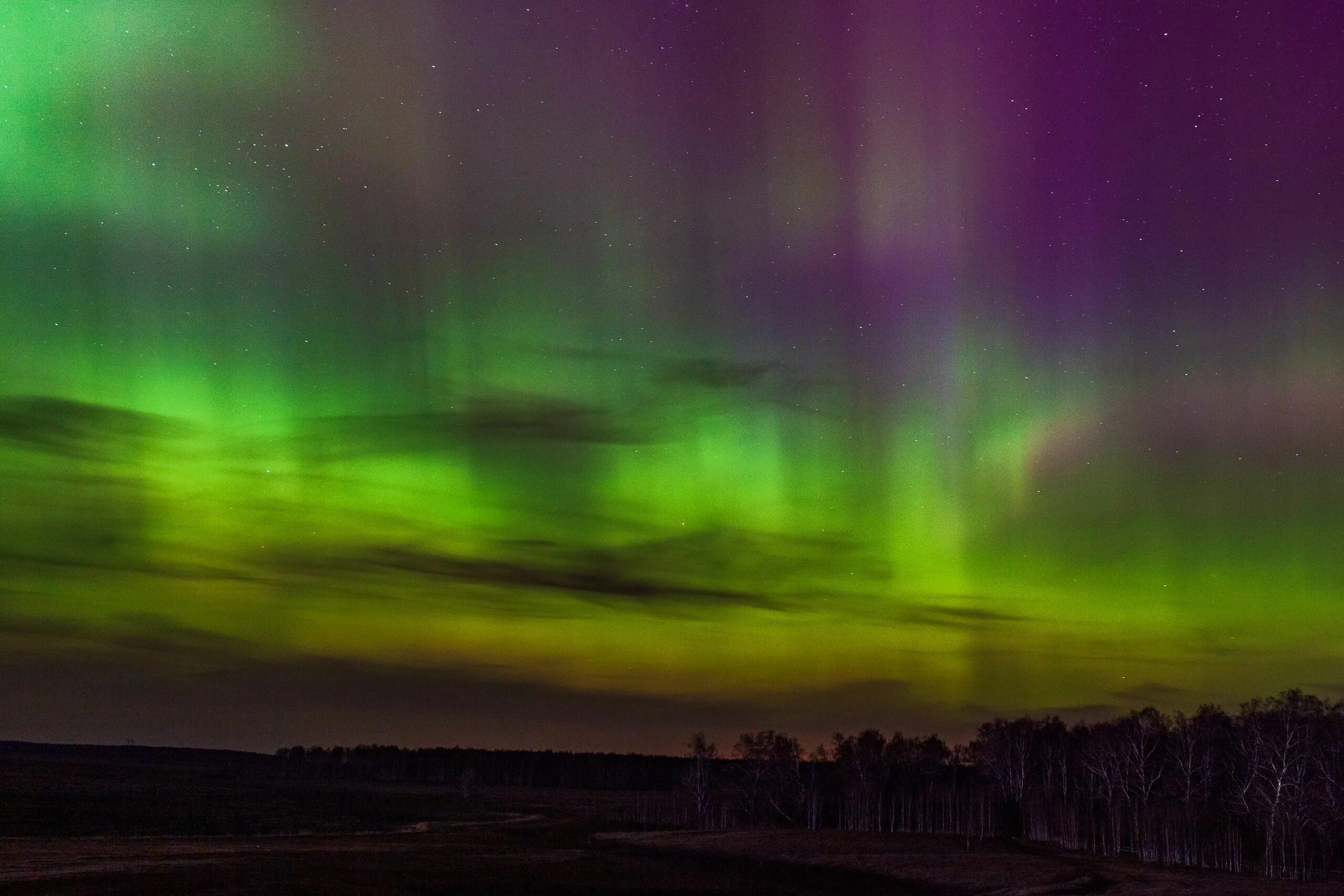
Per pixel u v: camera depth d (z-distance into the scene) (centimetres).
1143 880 7100
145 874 6644
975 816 12838
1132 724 12144
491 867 7925
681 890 6838
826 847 9881
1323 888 6425
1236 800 9706
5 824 10794
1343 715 9556
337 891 6175
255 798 17462
